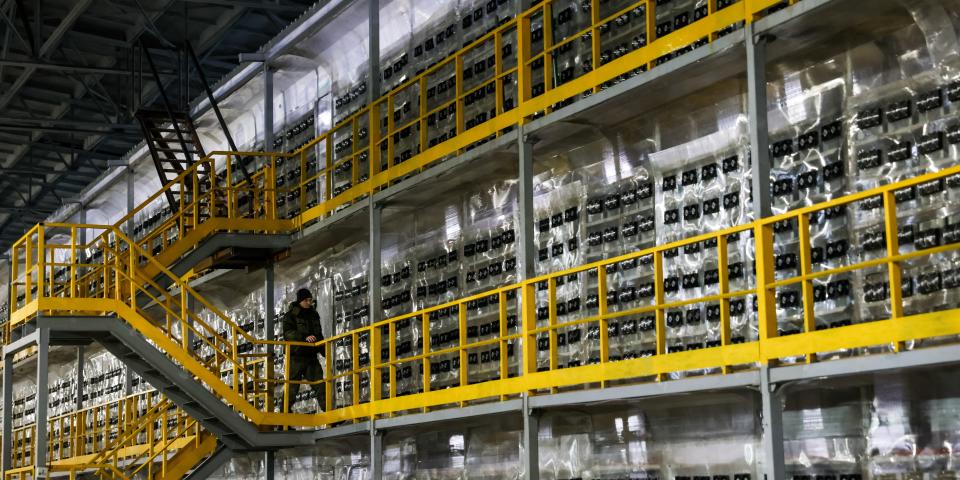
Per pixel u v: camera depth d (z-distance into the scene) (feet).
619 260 47.03
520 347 61.77
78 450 96.73
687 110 52.21
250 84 86.79
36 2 89.97
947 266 41.09
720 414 49.96
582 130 55.21
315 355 71.36
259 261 80.38
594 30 51.24
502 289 53.83
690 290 51.85
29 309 63.21
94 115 114.73
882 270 43.42
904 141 43.32
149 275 74.38
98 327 63.57
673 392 44.32
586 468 56.70
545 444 59.41
